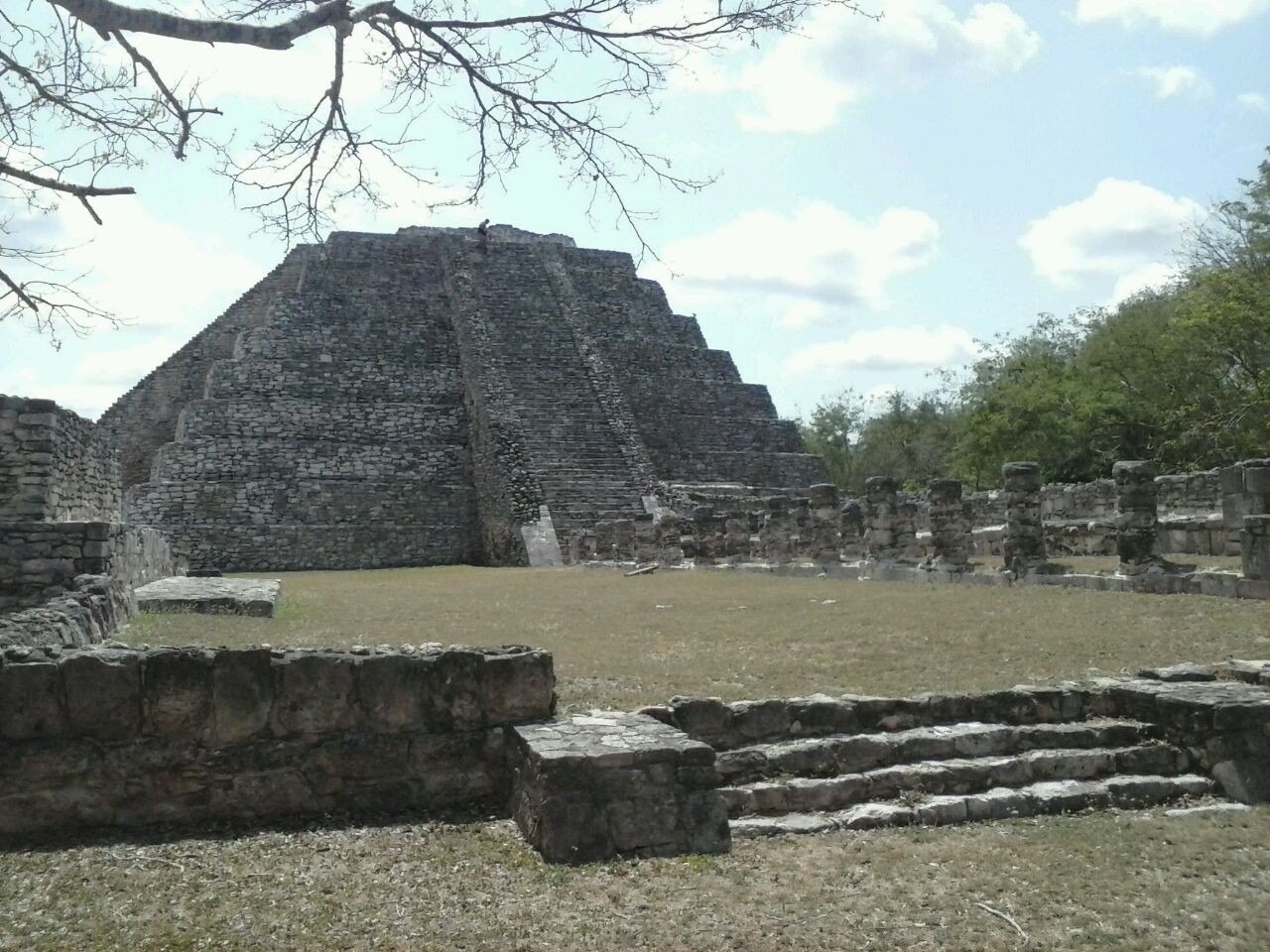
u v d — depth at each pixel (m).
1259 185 32.09
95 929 5.05
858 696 8.05
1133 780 7.42
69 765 6.43
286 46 6.27
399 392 43.84
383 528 40.03
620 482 40.19
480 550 40.81
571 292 50.25
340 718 6.88
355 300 46.97
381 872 5.84
